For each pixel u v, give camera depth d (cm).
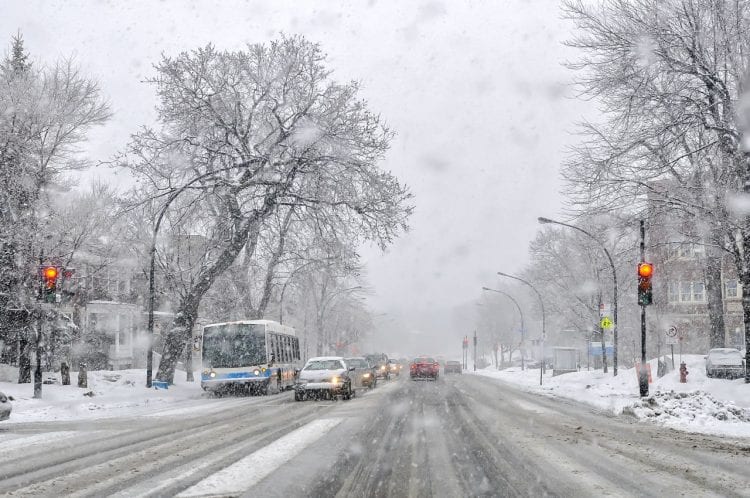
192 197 3338
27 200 2802
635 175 2811
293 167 3216
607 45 2728
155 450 1079
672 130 2664
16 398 2217
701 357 3928
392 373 5859
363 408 1911
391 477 838
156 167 3191
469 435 1268
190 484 787
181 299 3459
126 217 3281
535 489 766
